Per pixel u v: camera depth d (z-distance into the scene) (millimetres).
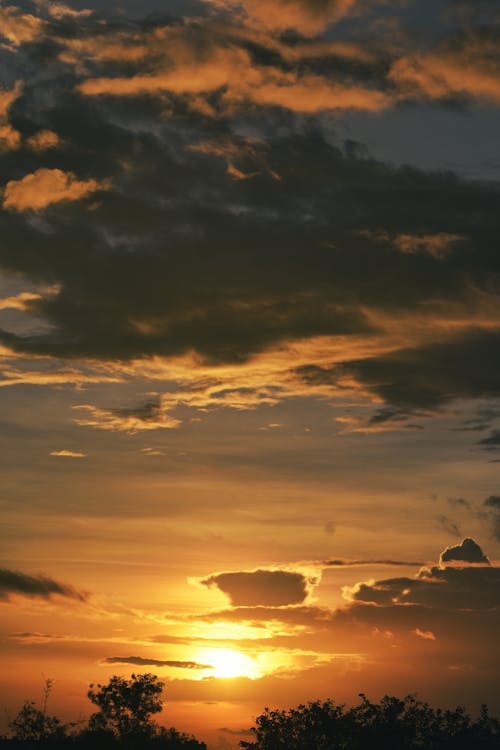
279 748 105812
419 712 102375
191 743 123688
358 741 101812
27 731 120062
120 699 123750
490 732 99000
